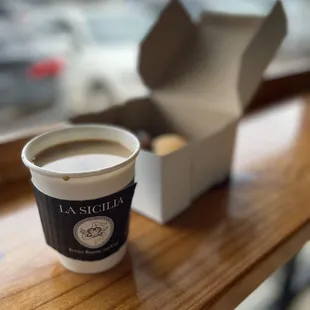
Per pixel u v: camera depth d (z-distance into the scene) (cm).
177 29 48
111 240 30
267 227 37
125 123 49
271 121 62
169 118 51
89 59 115
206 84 48
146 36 46
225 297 30
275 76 72
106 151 33
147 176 36
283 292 74
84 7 124
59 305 28
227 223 38
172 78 50
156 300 29
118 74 117
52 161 31
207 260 33
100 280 31
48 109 97
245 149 53
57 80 108
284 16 42
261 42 41
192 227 37
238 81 41
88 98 112
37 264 32
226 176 46
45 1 119
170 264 32
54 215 29
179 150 36
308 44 91
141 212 39
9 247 34
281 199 42
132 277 31
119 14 124
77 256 30
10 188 43
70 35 117
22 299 29
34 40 109
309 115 65
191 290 30
